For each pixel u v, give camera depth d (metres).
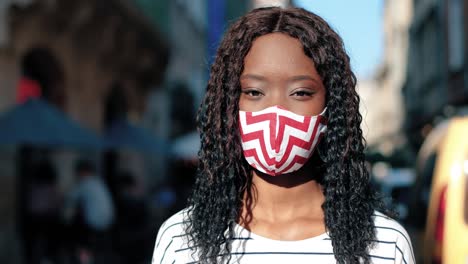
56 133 8.06
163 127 22.73
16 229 9.66
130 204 10.41
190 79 26.38
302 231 2.09
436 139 5.75
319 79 2.08
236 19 2.22
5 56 9.84
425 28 30.53
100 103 15.13
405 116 39.41
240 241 2.07
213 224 2.09
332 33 2.12
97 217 8.82
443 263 4.56
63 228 8.17
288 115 2.04
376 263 2.03
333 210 2.08
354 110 2.15
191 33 26.73
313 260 2.03
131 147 14.13
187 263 2.09
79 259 8.26
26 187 10.16
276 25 2.09
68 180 12.24
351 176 2.12
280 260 2.03
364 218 2.07
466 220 4.59
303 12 2.13
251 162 2.12
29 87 11.66
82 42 13.48
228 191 2.14
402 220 6.77
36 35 11.03
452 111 16.08
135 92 18.36
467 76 20.39
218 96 2.16
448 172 4.77
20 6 9.15
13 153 9.78
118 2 14.26
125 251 10.05
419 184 5.95
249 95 2.10
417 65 33.47
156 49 18.59
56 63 12.20
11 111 8.22
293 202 2.14
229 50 2.14
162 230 2.20
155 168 21.19
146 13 17.98
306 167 2.16
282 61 2.05
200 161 2.20
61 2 11.47
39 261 7.88
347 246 2.02
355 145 2.14
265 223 2.12
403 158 17.61
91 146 8.53
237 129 2.15
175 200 14.52
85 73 13.91
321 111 2.09
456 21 22.39
